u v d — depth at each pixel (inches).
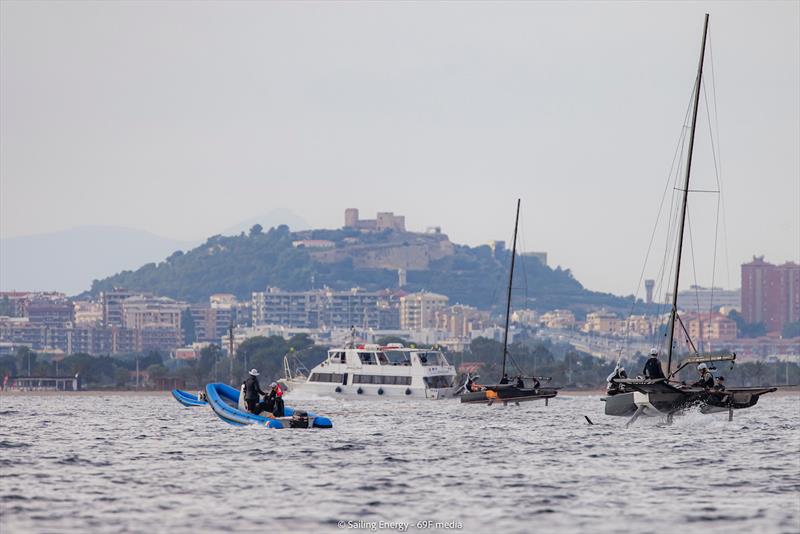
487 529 4913.9
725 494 5846.5
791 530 4867.1
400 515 5241.1
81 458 7514.8
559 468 6953.7
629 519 5132.9
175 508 5408.5
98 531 4862.2
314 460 7347.4
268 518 5152.6
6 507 5438.0
